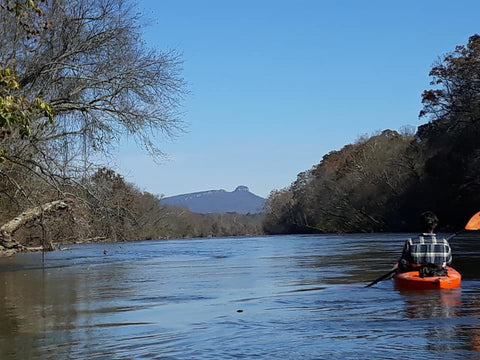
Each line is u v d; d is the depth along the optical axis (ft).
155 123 68.54
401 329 19.80
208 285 38.88
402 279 31.58
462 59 167.02
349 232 269.64
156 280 44.42
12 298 34.78
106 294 35.53
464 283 33.40
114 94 67.77
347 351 16.88
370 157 247.70
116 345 19.47
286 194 394.52
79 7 65.10
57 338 21.25
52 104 65.36
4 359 18.08
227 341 19.06
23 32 58.03
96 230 77.10
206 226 415.64
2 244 79.20
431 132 186.19
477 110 164.66
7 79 32.35
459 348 16.81
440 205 181.78
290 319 22.80
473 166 162.81
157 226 249.75
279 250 98.32
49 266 66.90
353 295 29.71
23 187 67.87
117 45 67.82
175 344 19.04
